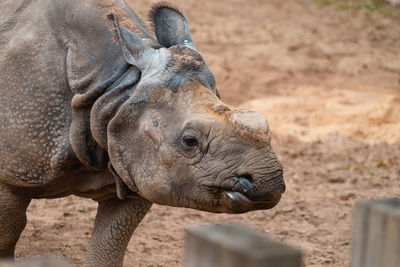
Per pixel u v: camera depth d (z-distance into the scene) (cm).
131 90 1112
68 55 1184
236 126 1013
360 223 626
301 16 4812
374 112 2938
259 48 4012
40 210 1831
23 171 1192
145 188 1082
